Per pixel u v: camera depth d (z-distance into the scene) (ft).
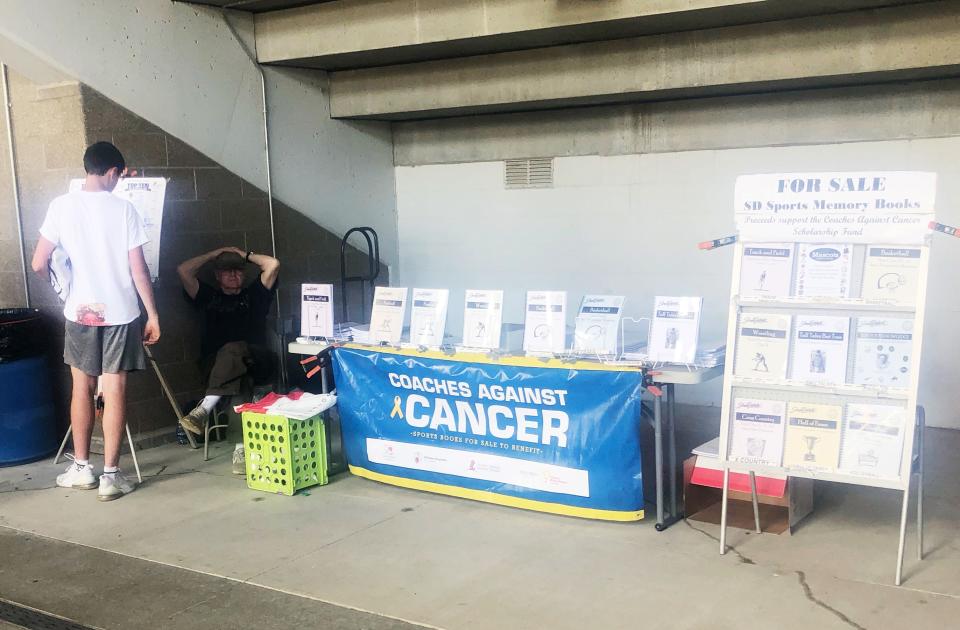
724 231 17.84
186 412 16.81
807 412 10.09
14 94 15.98
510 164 20.21
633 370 11.10
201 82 17.03
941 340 16.26
